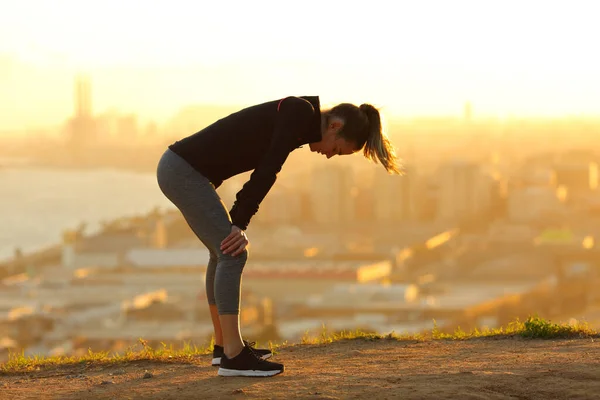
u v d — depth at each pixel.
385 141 6.01
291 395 5.43
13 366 7.77
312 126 5.91
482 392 5.41
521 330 8.60
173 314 139.12
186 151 5.95
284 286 193.62
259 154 5.99
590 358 6.52
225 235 5.97
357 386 5.65
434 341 8.31
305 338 8.80
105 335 123.44
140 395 5.68
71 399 5.73
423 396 5.32
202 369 6.91
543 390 5.45
